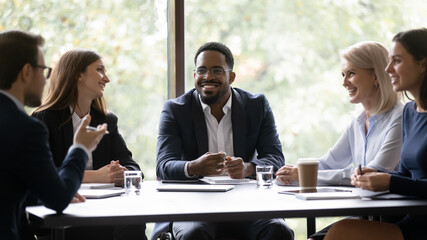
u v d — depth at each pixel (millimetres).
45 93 3451
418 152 2600
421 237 2438
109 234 3207
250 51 5207
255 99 3701
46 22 4391
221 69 3568
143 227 3260
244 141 3572
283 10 5262
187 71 4500
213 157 3104
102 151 3414
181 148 3551
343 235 2393
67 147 3297
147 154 4559
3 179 1962
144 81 4543
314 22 5273
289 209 2102
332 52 5246
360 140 3396
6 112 2004
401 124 3051
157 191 2758
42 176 1973
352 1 5258
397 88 2764
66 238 3119
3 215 1973
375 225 2408
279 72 5238
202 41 5059
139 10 4531
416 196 2379
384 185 2400
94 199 2455
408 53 2689
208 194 2611
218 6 5121
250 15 5211
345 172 2961
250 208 2141
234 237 3107
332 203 2250
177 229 2982
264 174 2812
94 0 4516
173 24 4289
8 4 4328
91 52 3441
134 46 4535
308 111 5207
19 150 1955
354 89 3287
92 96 3414
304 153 5145
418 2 5152
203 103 3637
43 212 2105
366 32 5234
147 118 4555
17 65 2109
